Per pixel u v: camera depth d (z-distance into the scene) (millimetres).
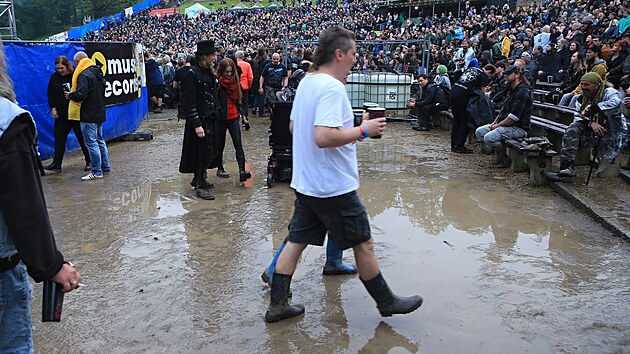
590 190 6176
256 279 4211
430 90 11516
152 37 60906
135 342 3312
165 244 4980
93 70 7402
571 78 10867
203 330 3443
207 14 73562
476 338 3268
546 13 26188
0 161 1838
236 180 7391
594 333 3299
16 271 2035
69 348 3256
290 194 6617
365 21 44156
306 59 11102
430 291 3904
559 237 4969
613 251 4609
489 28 24844
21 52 8281
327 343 3248
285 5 78125
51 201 6453
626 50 9750
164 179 7508
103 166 7906
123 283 4164
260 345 3246
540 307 3635
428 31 25516
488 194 6484
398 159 8719
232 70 6785
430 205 6074
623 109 7258
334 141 2975
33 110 8523
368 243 3289
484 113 8836
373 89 12898
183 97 6211
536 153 6605
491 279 4094
